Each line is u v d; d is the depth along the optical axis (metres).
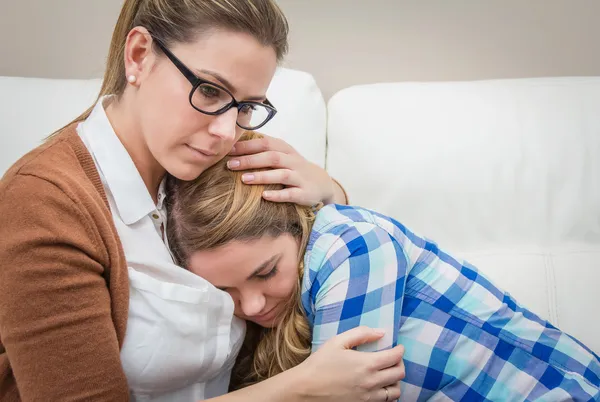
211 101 0.93
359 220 1.12
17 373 0.84
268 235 1.06
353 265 1.04
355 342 0.99
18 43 1.78
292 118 1.54
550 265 1.41
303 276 1.09
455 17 1.77
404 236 1.16
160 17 0.93
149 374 0.98
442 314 1.12
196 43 0.90
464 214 1.47
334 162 1.56
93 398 0.86
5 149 1.42
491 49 1.79
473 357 1.11
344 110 1.56
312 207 1.21
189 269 1.06
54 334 0.83
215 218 1.03
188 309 1.00
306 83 1.59
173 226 1.07
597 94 1.51
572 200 1.45
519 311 1.20
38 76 1.81
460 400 1.11
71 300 0.85
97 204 0.92
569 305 1.38
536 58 1.80
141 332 0.97
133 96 0.99
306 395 0.94
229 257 1.03
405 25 1.78
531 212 1.46
